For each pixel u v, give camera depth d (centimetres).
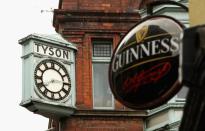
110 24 2677
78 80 2644
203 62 999
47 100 2564
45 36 2616
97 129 2592
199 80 1002
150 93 1297
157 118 2564
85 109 2602
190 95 1069
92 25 2678
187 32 1037
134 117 2605
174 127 2495
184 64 1024
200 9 1399
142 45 1327
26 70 2588
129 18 2667
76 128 2592
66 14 2675
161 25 1320
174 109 2516
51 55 2619
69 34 2669
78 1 2703
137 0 2695
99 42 2684
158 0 1405
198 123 1037
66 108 2583
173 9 2533
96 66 2669
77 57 2662
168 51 1295
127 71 1334
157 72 1296
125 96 1330
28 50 2600
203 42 1028
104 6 2691
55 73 2609
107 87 2650
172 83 1280
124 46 1355
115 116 2605
